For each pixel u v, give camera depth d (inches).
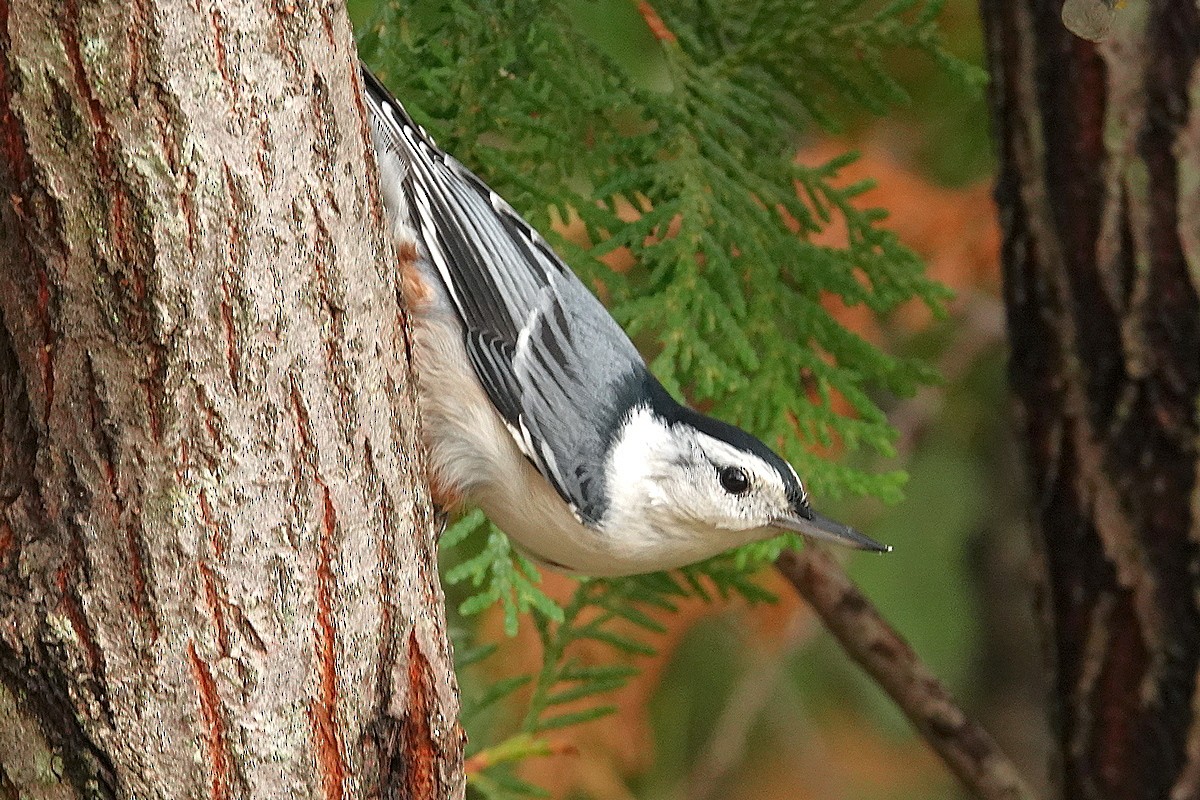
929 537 483.5
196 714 183.3
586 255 317.1
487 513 288.8
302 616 188.7
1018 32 321.4
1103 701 320.5
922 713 362.6
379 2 301.4
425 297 265.9
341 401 192.9
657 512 287.6
